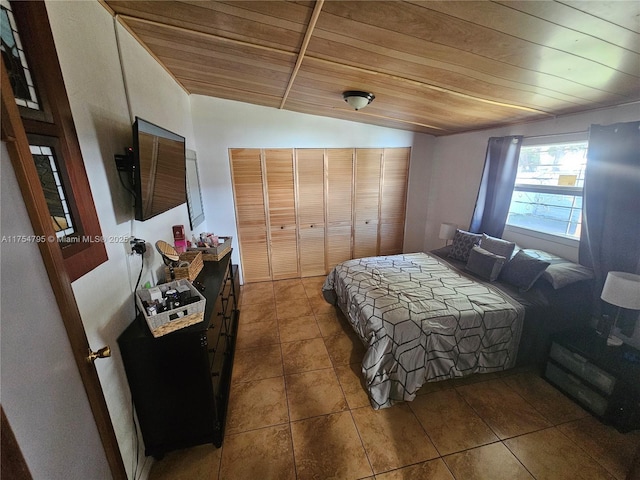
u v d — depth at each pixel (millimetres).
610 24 1027
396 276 2695
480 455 1573
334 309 3219
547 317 2090
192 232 2881
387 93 2256
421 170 4203
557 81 1649
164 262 1988
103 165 1307
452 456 1571
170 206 1843
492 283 2496
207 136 3344
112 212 1354
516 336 2045
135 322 1477
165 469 1531
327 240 4082
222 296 2180
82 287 1077
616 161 2025
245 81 2457
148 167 1463
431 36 1262
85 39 1209
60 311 739
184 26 1526
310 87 2373
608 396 1693
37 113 884
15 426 578
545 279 2287
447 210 4012
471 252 2830
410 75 1787
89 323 1117
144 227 1725
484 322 1996
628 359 1757
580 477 1455
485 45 1294
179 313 1376
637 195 1937
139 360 1384
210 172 3461
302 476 1484
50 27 960
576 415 1810
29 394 621
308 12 1188
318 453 1600
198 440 1596
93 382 862
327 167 3785
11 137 586
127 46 1614
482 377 2150
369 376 1901
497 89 1890
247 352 2486
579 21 1031
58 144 978
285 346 2564
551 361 2049
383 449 1615
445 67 1602
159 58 2102
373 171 3988
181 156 2016
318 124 3598
